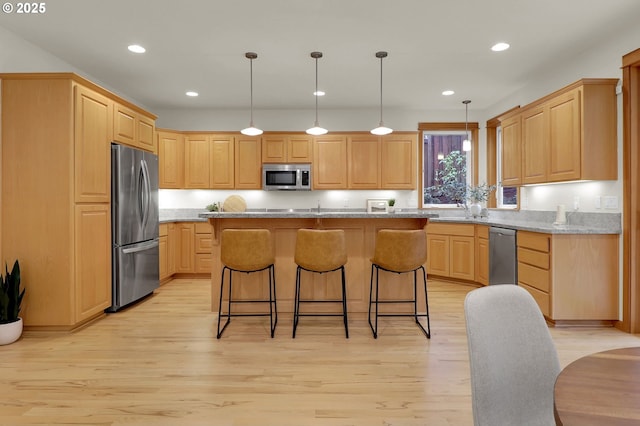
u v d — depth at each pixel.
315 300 3.45
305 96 5.16
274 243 3.46
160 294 4.52
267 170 5.61
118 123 3.68
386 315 3.21
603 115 3.14
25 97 3.01
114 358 2.62
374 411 1.96
